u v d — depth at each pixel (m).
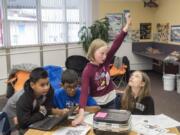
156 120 1.82
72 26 6.62
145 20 7.48
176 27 6.51
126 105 2.30
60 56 6.44
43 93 1.89
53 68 3.91
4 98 5.09
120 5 7.09
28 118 1.80
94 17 6.85
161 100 4.86
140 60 7.54
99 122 1.53
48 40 6.23
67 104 2.11
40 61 6.04
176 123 1.77
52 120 1.75
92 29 6.54
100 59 2.05
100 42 2.07
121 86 5.21
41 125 1.68
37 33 5.97
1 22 5.25
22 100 1.85
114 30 7.10
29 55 5.79
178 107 4.45
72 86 2.04
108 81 2.27
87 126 1.70
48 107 1.99
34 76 1.80
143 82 2.26
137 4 7.29
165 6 6.96
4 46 5.31
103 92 2.23
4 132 2.00
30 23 5.81
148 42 7.57
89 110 1.98
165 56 6.35
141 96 2.26
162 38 7.20
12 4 5.41
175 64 5.84
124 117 1.55
